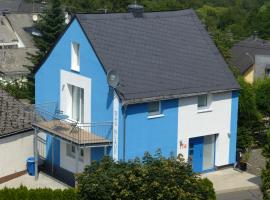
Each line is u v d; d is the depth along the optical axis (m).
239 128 42.78
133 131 35.88
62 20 69.81
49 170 40.41
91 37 36.69
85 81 37.38
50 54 40.34
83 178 27.48
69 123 37.62
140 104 35.88
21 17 104.75
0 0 124.62
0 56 79.88
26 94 64.31
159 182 26.39
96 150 36.56
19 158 38.91
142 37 38.91
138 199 26.39
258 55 77.50
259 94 46.31
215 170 40.28
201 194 27.23
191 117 38.31
